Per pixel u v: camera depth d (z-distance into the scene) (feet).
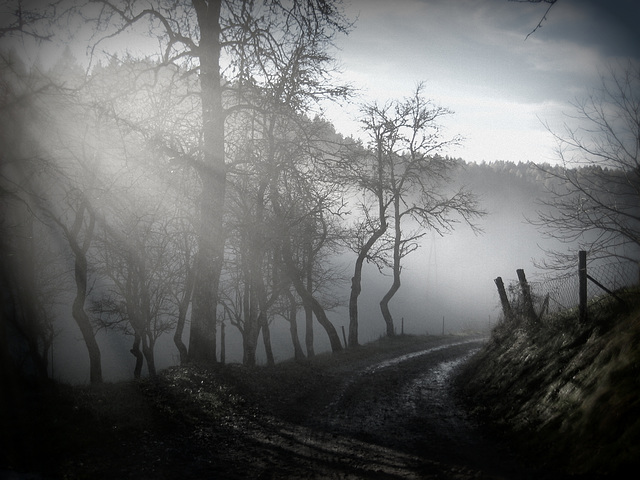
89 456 25.16
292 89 54.08
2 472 21.66
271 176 59.72
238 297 87.35
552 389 30.27
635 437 19.84
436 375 62.03
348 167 60.64
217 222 52.34
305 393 48.11
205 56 49.67
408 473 24.00
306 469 25.16
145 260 71.92
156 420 32.07
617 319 30.94
